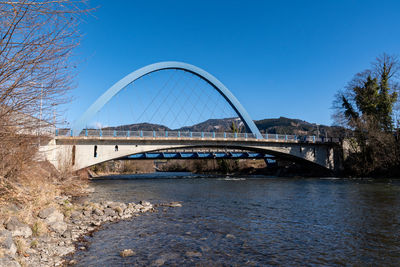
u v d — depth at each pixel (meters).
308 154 45.88
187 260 6.93
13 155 10.07
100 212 12.37
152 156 48.03
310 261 6.85
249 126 50.44
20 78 5.15
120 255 7.22
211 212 13.66
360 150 42.00
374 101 40.84
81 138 32.56
